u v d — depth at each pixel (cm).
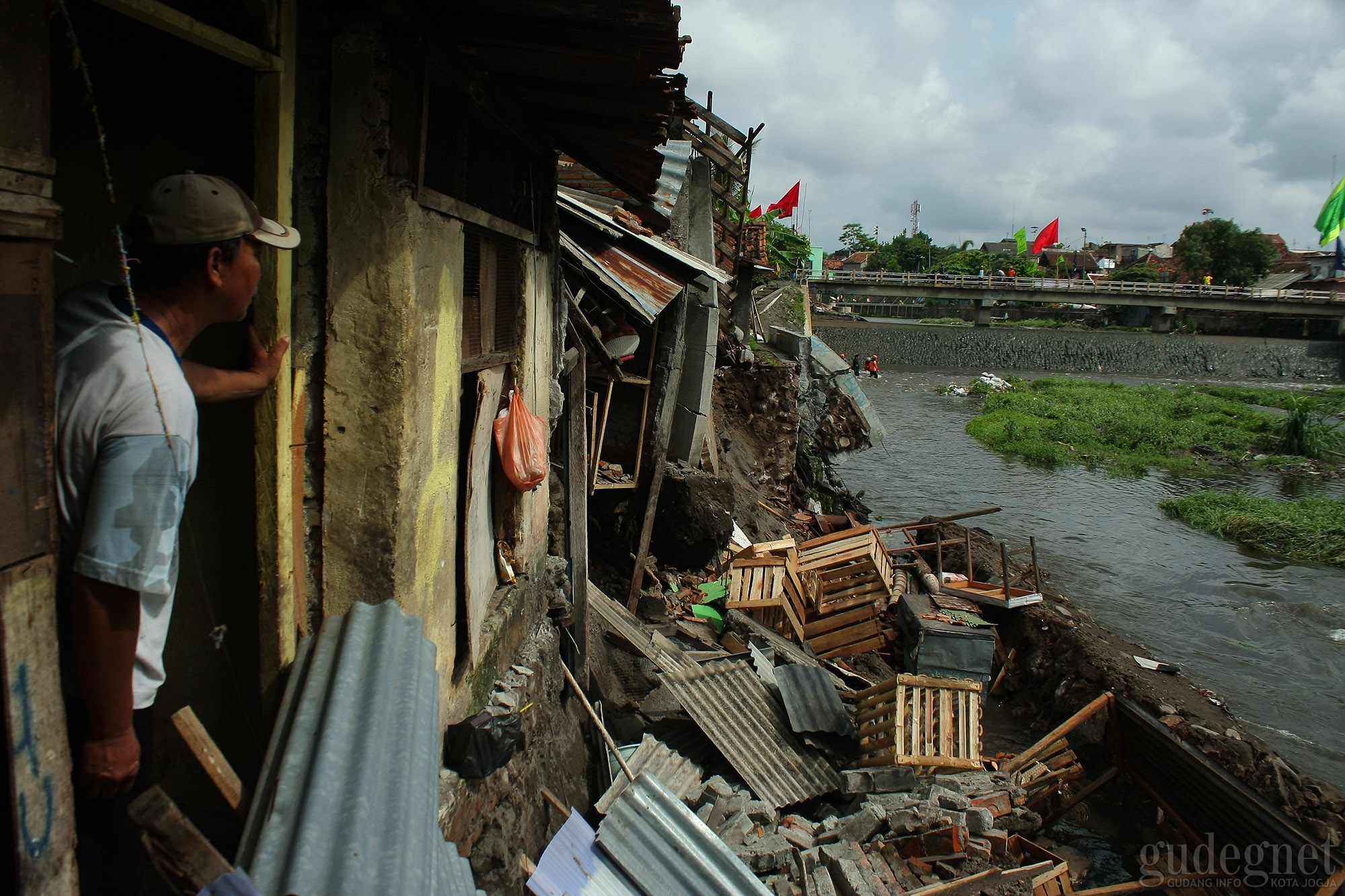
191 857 165
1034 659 1016
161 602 181
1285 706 958
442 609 341
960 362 4666
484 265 395
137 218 186
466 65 330
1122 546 1562
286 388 260
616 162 536
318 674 234
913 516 1712
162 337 178
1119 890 588
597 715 571
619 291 728
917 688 668
